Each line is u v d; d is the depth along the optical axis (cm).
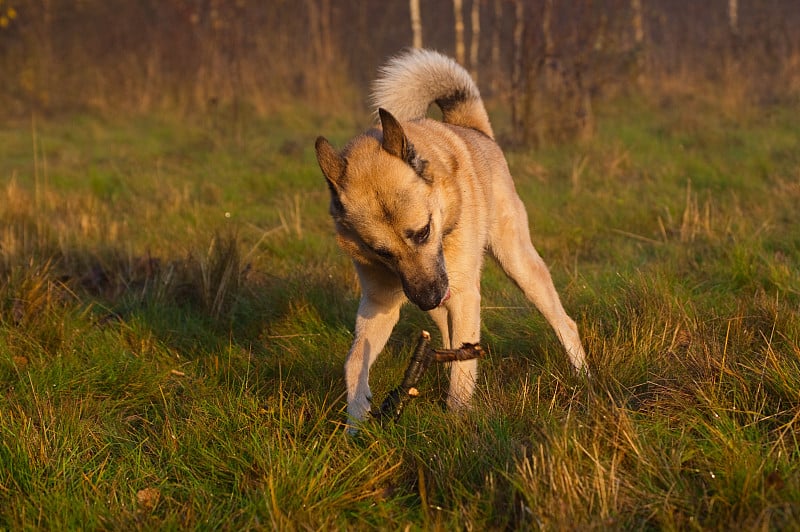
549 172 909
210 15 1855
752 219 663
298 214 723
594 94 1152
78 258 626
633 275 513
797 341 397
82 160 1186
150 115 1611
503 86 1342
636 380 382
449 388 379
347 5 2202
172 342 486
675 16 2012
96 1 2062
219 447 340
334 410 379
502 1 1684
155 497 315
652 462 291
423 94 473
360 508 298
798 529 245
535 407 351
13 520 296
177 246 666
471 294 394
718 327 429
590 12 1205
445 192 380
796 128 1102
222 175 1001
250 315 521
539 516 266
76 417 371
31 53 1866
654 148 1016
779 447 291
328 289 537
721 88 1407
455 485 300
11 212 727
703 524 265
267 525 283
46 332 476
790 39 1548
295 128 1414
